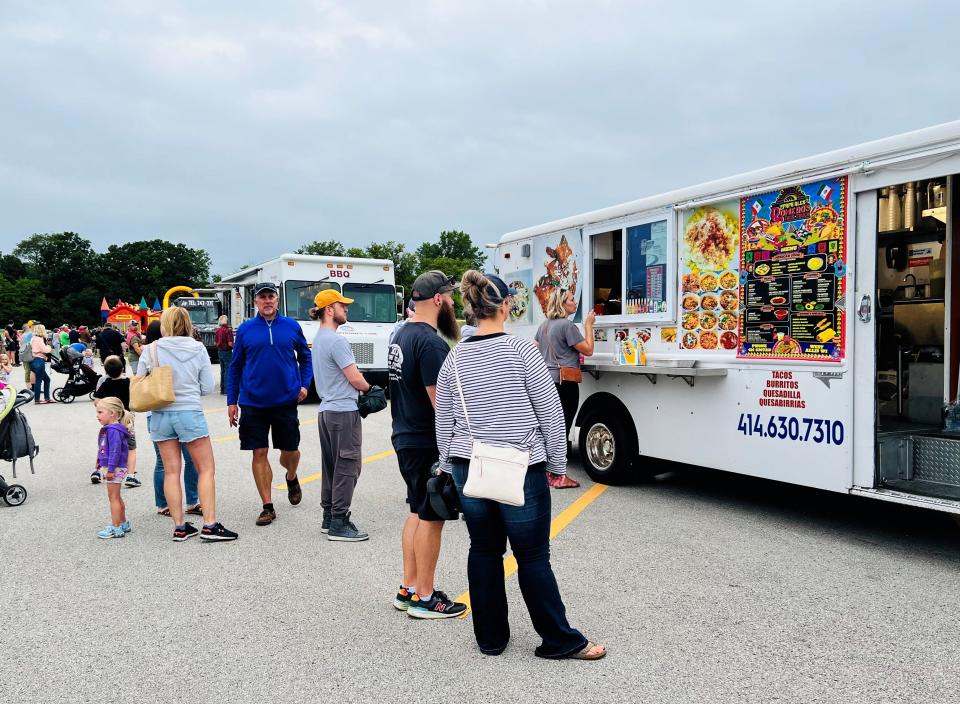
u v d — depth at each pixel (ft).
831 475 16.24
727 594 13.57
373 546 17.03
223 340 52.90
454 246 352.69
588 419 23.53
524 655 11.15
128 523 18.54
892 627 12.01
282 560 16.01
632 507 20.18
